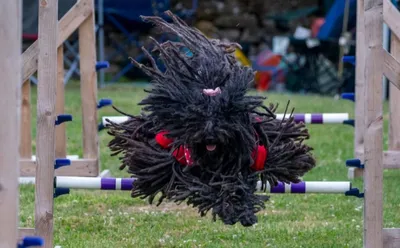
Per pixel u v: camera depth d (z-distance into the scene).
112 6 29.02
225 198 7.34
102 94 26.73
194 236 10.37
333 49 29.58
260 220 11.33
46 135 8.57
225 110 7.36
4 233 6.09
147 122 8.14
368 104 8.58
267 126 8.16
